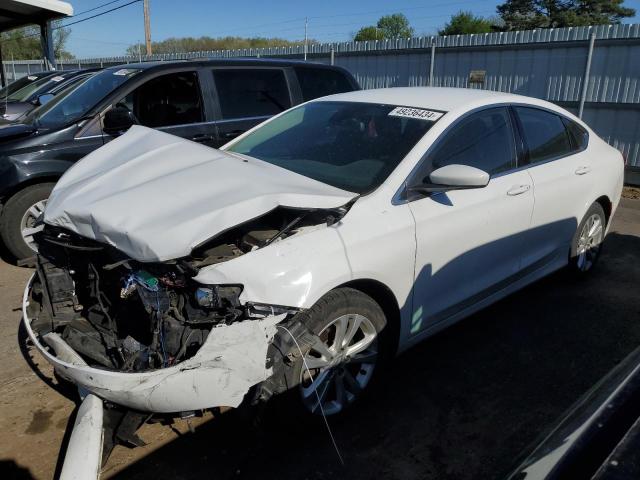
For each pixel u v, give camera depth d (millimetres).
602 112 9211
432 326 3281
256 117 5934
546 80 9734
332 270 2543
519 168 3752
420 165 3098
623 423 1366
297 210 2562
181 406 2238
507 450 2766
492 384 3318
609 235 6348
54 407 3047
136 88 5305
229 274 2309
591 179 4398
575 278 4773
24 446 2734
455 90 3939
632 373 1573
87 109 5203
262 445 2758
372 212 2811
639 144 8906
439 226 3074
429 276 3096
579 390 3277
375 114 3584
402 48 11766
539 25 46594
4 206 4887
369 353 2928
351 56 13023
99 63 22094
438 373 3420
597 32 8938
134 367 2275
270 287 2355
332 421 2857
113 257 2602
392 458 2693
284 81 6219
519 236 3742
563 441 1428
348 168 3168
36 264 3033
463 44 10703
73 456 2160
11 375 3340
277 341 2428
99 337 2570
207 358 2195
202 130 5543
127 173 2957
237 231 2590
